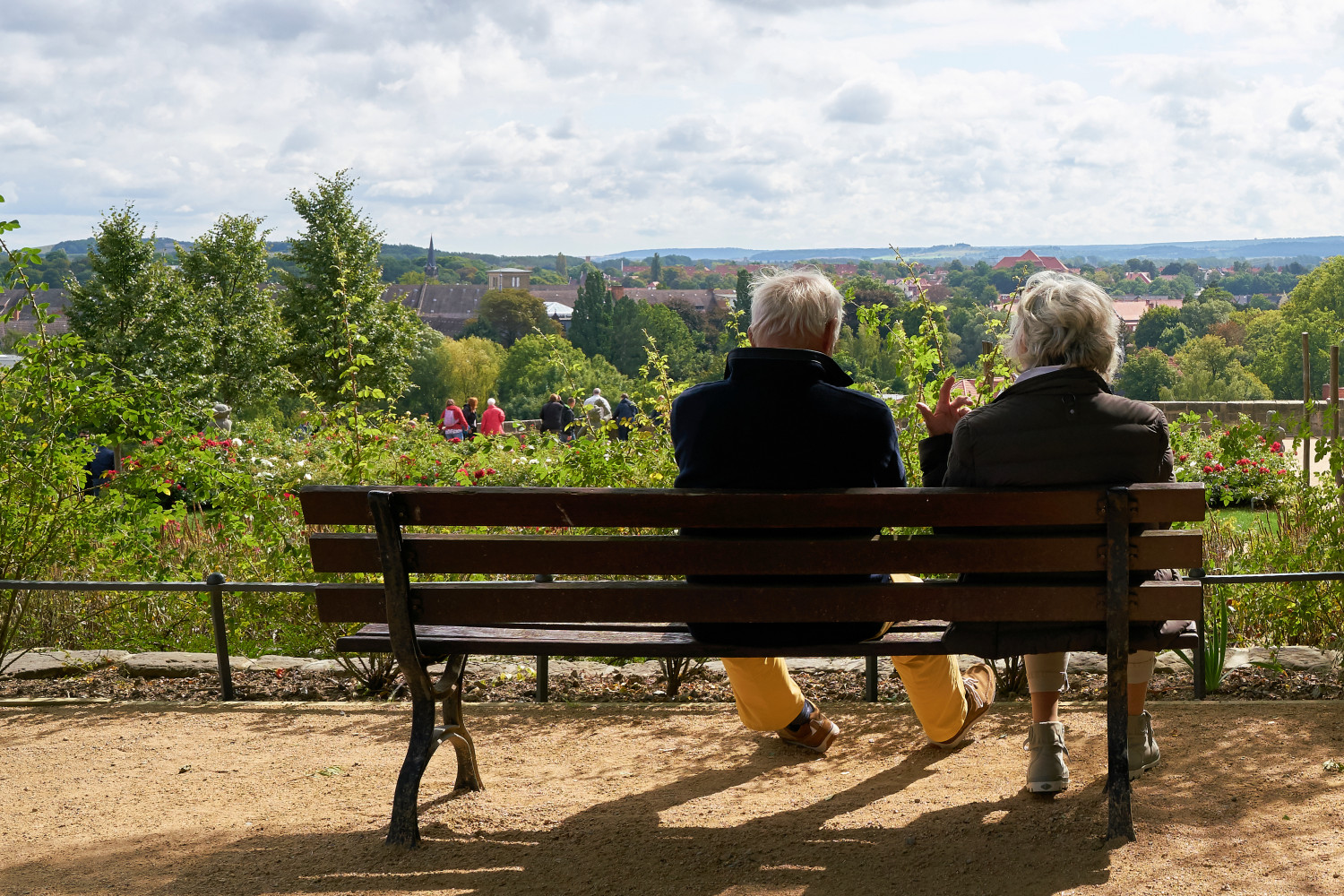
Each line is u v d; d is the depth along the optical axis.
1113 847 2.53
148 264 31.83
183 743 3.59
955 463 2.76
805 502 2.49
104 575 5.20
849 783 3.05
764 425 2.66
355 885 2.45
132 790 3.16
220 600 4.16
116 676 4.61
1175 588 2.51
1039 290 2.83
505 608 2.62
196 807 3.01
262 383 35.22
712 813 2.84
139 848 2.72
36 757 3.48
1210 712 3.55
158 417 5.17
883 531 4.01
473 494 2.57
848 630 2.71
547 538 2.59
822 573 2.53
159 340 31.67
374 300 37.62
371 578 4.94
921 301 5.17
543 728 3.64
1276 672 4.11
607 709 3.81
